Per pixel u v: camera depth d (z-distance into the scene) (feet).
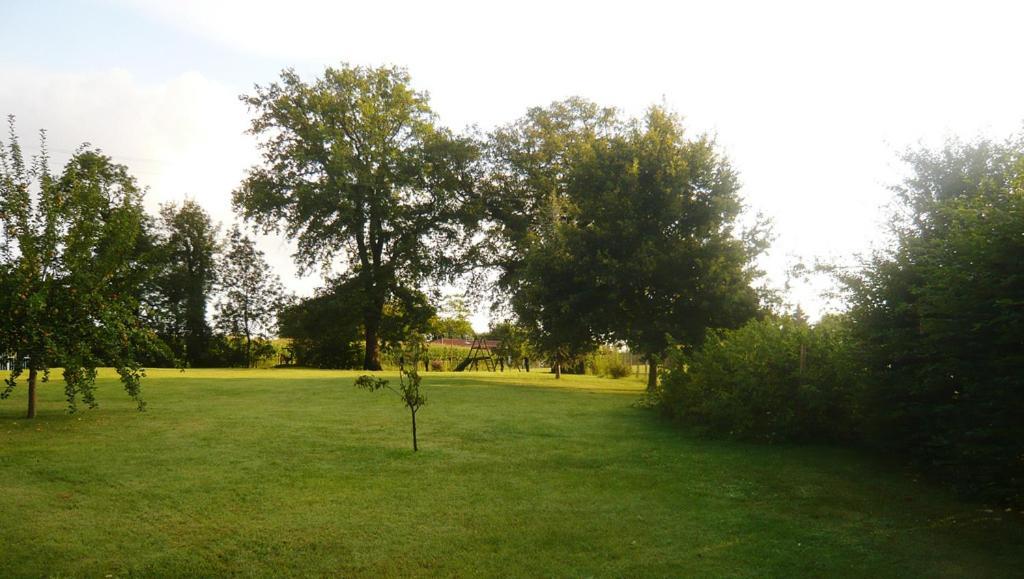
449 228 127.24
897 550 17.10
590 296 72.95
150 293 125.18
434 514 19.61
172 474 23.36
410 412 42.04
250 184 117.80
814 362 31.91
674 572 15.46
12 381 34.35
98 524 17.74
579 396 57.88
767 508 20.90
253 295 143.64
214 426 34.19
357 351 140.56
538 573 15.25
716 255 70.90
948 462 22.33
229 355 140.26
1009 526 19.06
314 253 124.47
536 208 119.55
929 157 32.48
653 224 72.84
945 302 21.26
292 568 15.29
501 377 91.09
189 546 16.40
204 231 140.46
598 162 79.82
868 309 27.63
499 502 21.06
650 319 72.84
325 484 22.68
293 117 116.98
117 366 36.45
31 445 27.73
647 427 37.32
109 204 37.91
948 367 21.84
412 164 119.55
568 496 21.94
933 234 29.55
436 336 144.25
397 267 124.36
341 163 110.11
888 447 26.84
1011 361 19.29
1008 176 24.08
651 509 20.61
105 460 25.14
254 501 20.36
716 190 74.13
